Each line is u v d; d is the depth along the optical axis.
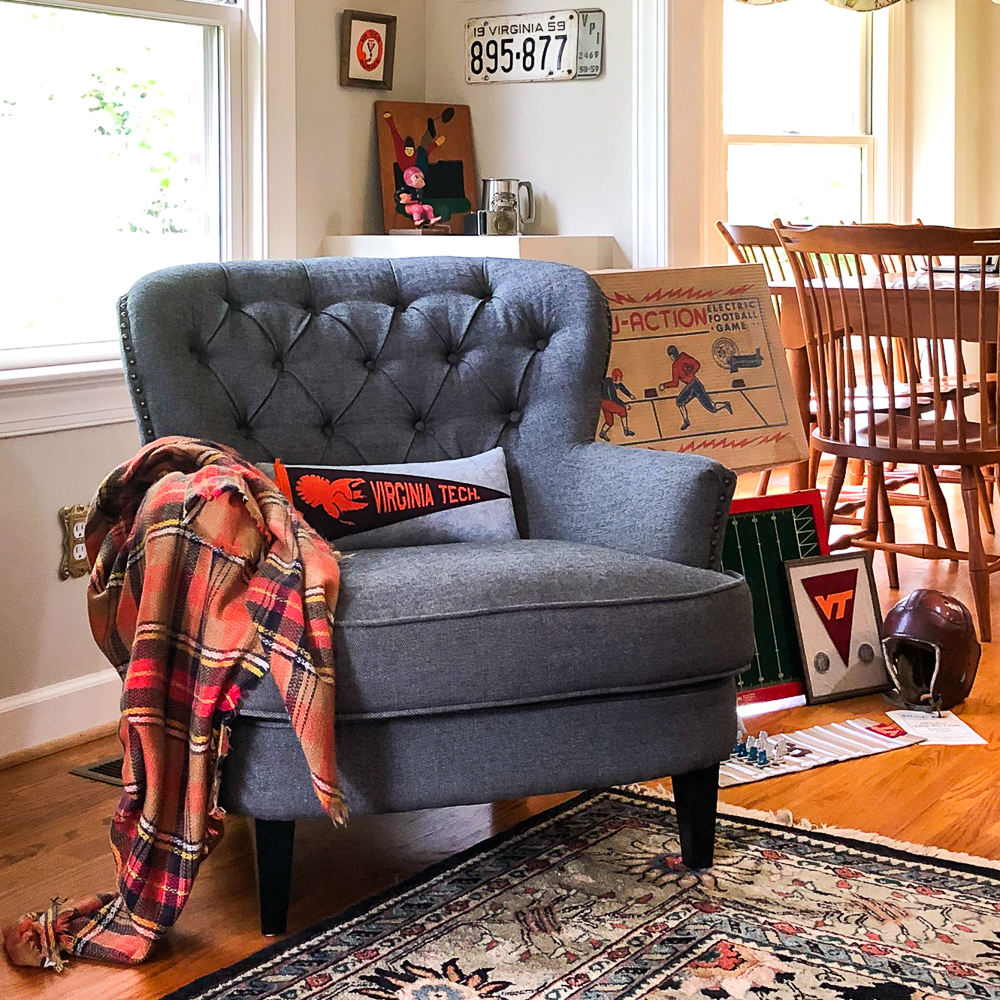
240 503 1.83
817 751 2.58
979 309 3.14
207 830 1.82
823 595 2.91
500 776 1.86
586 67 3.59
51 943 1.84
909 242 3.13
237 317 2.29
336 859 2.16
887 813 2.29
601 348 2.41
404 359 2.41
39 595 2.64
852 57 5.71
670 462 2.15
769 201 5.47
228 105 3.18
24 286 2.78
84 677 2.76
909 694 2.86
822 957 1.79
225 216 3.21
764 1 4.42
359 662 1.78
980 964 1.77
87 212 2.90
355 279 2.43
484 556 2.01
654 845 2.16
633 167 3.55
